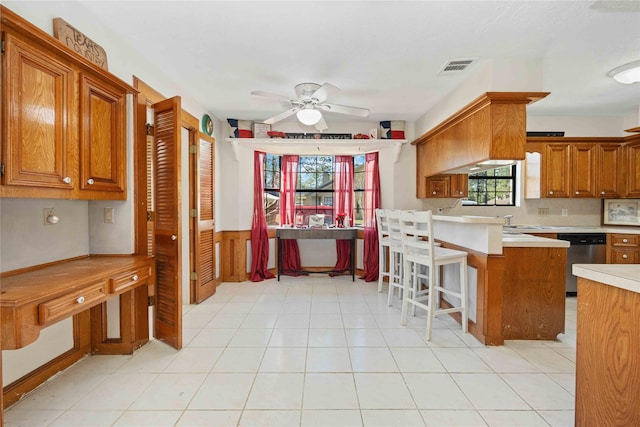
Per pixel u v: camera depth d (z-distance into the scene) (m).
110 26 2.27
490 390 1.98
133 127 2.50
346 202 5.26
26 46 1.56
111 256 2.45
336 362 2.32
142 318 2.58
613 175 4.40
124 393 1.94
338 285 4.54
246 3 2.02
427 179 4.50
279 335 2.80
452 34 2.39
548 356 2.43
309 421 1.69
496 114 2.80
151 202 2.64
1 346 1.39
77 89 1.90
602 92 3.62
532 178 4.63
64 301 1.63
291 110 3.34
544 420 1.71
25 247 1.92
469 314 2.94
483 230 2.68
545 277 2.71
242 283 4.64
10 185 1.50
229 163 4.70
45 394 1.92
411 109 4.22
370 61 2.83
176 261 2.50
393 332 2.87
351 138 4.79
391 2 2.00
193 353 2.46
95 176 2.05
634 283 1.20
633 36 2.41
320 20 2.21
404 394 1.93
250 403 1.84
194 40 2.48
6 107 1.47
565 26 2.28
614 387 1.32
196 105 3.87
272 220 5.29
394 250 3.54
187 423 1.67
